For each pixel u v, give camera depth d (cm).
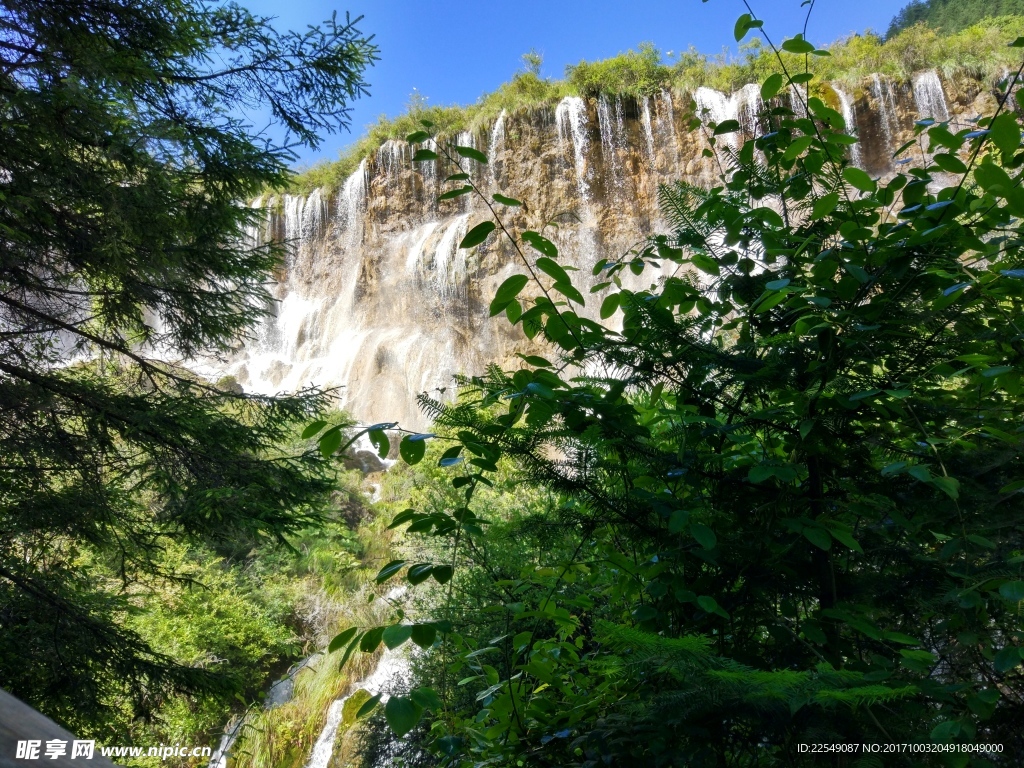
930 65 1897
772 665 107
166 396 465
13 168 373
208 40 462
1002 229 108
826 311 112
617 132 2152
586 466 125
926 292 110
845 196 124
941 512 106
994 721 98
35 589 412
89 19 426
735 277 132
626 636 87
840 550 114
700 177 1966
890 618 112
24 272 439
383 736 623
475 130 2331
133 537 456
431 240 2388
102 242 416
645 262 147
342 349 2478
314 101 499
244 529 462
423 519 108
